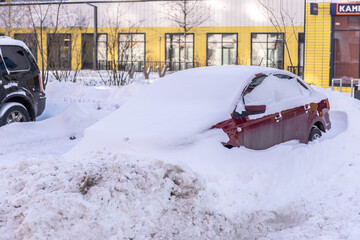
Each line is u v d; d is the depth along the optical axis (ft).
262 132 23.31
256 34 124.47
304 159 22.84
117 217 15.57
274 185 20.26
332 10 82.38
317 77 84.58
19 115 36.94
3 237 14.51
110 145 21.98
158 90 25.46
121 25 133.49
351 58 83.71
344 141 26.23
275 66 123.24
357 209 18.83
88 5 132.26
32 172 20.12
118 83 79.51
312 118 27.20
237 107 22.89
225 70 25.66
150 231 15.84
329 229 17.43
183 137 21.22
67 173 18.12
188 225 16.25
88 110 41.16
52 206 14.85
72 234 14.61
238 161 20.79
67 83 64.80
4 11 109.29
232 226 17.34
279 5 121.19
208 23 128.16
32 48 82.02
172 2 129.80
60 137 36.22
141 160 18.89
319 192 20.92
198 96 23.93
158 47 132.87
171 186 16.98
